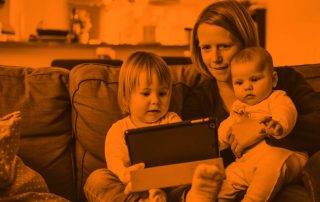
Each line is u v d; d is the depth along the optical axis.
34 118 1.42
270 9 3.57
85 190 1.26
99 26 3.85
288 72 1.33
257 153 1.18
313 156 1.07
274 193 1.11
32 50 3.78
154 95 1.29
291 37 3.38
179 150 1.08
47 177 1.41
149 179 1.05
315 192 0.95
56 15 3.77
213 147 1.09
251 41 1.34
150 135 1.08
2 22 3.59
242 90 1.24
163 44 3.84
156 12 3.88
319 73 1.52
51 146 1.43
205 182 1.02
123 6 3.73
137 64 1.30
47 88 1.47
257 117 1.21
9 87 1.44
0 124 1.24
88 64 1.56
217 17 1.31
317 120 1.14
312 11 3.16
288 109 1.14
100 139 1.42
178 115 1.40
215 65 1.33
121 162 1.26
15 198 1.15
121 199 1.13
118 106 1.44
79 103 1.44
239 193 1.20
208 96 1.43
